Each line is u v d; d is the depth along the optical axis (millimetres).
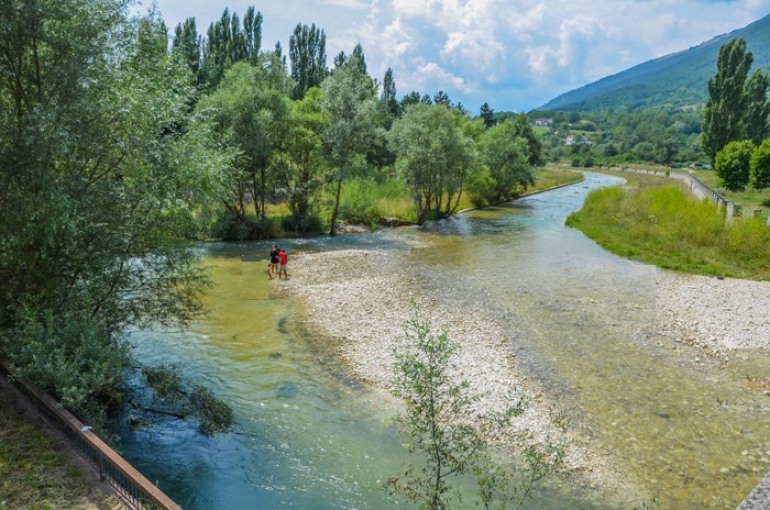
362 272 31188
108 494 9297
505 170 72938
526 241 42469
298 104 43531
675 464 12516
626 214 49969
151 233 15336
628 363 18109
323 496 11414
